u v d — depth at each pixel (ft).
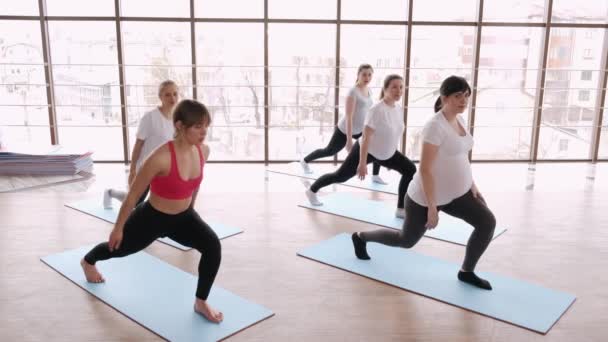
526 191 14.21
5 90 17.19
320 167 17.56
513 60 17.89
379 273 8.59
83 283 7.97
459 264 9.05
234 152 19.61
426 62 17.93
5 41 16.62
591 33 17.66
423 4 17.20
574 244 10.22
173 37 17.29
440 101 7.79
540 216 11.99
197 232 6.63
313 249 9.71
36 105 17.11
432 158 7.11
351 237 9.78
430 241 10.24
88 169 16.75
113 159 18.11
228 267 8.87
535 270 8.88
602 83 17.85
